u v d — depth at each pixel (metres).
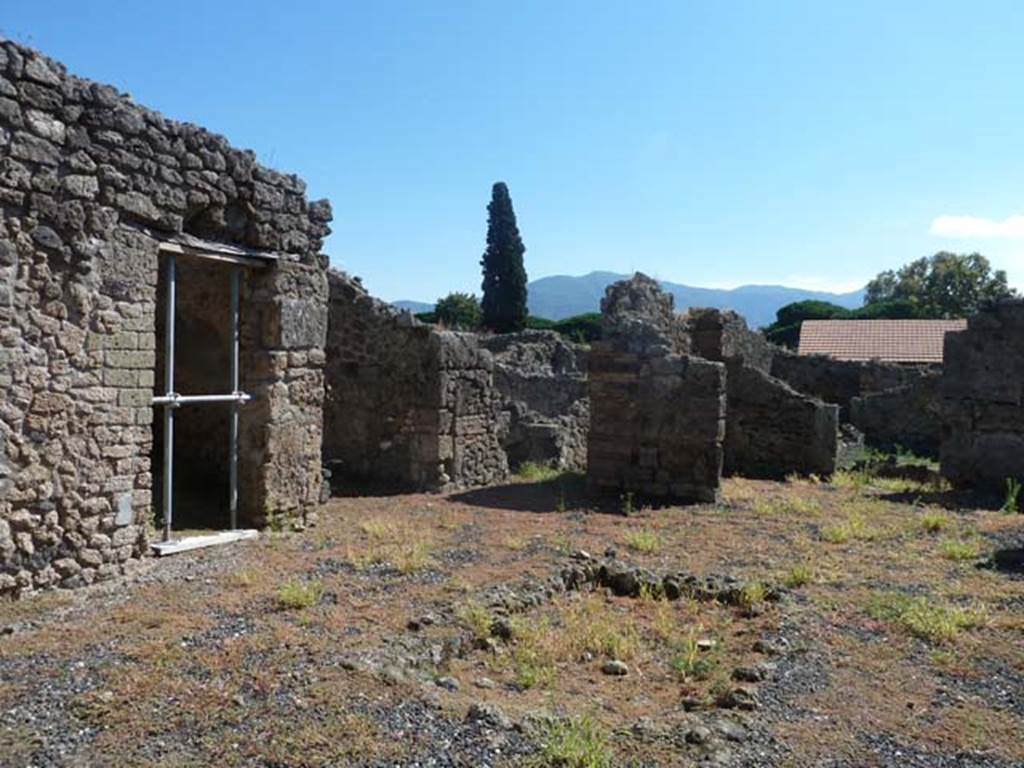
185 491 10.56
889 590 6.96
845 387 24.86
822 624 6.08
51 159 6.29
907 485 13.62
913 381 22.19
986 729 4.30
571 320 39.47
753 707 4.55
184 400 7.78
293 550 7.93
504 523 9.85
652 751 3.90
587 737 3.96
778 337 42.81
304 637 5.22
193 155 7.60
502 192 43.66
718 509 11.07
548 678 4.98
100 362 6.72
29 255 6.16
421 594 6.43
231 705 4.11
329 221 9.55
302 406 9.18
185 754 3.63
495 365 18.17
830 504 11.66
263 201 8.49
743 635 5.96
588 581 7.40
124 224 6.95
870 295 59.41
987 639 5.74
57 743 3.69
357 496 11.70
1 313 5.97
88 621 5.52
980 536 9.35
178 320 10.96
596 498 11.82
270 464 8.71
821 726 4.32
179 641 5.10
